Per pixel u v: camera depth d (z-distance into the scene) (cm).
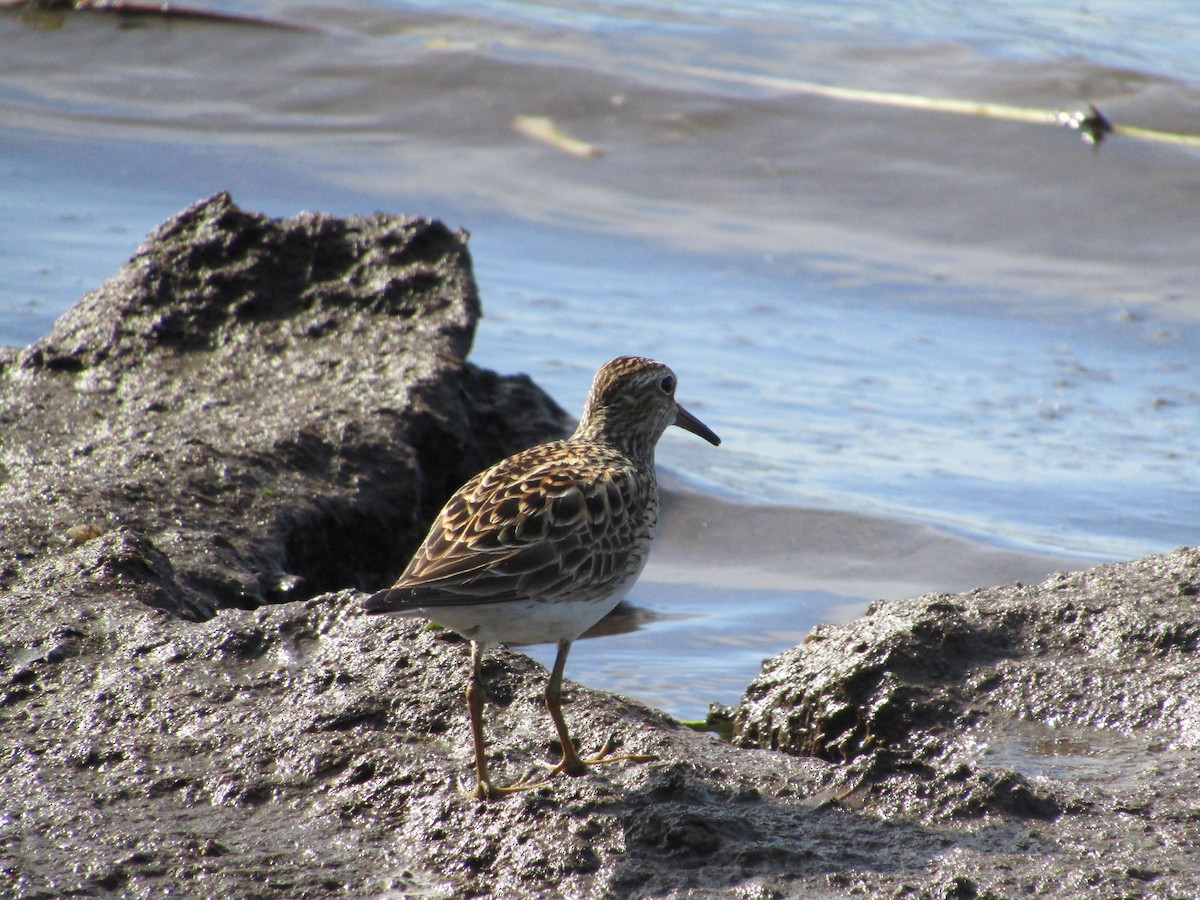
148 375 1416
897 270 2094
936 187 2248
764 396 1748
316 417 1325
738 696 1096
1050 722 869
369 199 2205
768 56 2605
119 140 2358
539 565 783
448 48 2611
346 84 2544
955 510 1480
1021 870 684
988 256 2122
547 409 1580
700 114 2419
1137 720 855
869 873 684
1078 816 737
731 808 746
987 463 1590
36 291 1852
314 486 1248
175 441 1267
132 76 2556
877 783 763
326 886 691
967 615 954
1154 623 918
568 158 2350
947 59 2556
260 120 2452
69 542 1070
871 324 1956
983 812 737
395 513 1283
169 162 2294
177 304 1493
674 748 816
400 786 770
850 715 902
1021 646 930
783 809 747
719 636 1229
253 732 816
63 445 1289
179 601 1005
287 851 721
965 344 1902
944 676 912
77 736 815
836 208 2248
